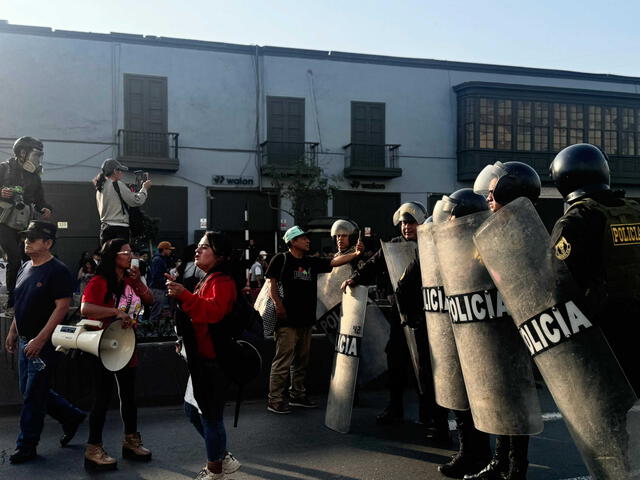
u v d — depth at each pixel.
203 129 23.78
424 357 5.19
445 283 4.00
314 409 6.75
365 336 6.48
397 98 25.88
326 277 6.80
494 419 3.73
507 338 3.70
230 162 24.05
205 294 4.08
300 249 6.60
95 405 4.77
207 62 23.83
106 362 4.63
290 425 6.05
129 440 4.99
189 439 5.57
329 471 4.69
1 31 21.48
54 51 22.06
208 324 4.00
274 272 6.57
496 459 4.12
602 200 3.23
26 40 21.77
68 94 22.19
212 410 4.03
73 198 22.17
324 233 21.03
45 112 21.92
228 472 4.15
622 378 2.98
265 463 4.89
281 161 24.47
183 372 6.96
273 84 24.52
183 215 23.55
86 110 22.39
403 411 6.43
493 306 3.72
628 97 27.64
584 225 3.08
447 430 5.42
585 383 3.07
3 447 5.30
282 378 6.59
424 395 5.89
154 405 6.84
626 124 27.80
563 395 3.17
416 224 5.50
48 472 4.68
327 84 25.11
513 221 3.32
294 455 5.09
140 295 5.05
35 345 4.85
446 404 4.38
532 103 26.59
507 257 3.35
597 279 3.09
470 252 3.81
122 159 22.36
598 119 27.42
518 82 27.11
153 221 15.48
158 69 23.28
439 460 4.94
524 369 3.70
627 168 27.77
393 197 25.81
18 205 7.05
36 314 4.97
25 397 4.96
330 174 25.11
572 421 3.14
